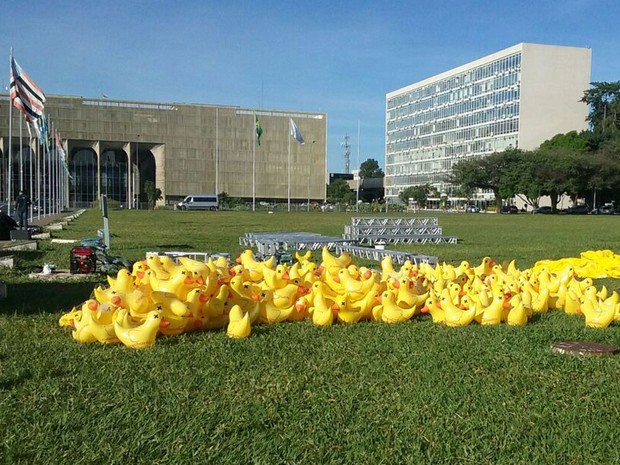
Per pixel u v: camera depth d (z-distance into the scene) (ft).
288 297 25.61
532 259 55.67
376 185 447.01
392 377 18.03
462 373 18.47
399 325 25.22
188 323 22.91
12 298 30.53
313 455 12.93
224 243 68.13
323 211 261.44
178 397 16.10
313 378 17.83
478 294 26.66
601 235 93.40
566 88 303.89
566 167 238.48
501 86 315.17
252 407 15.47
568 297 28.53
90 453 12.90
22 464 12.50
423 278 29.30
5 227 66.74
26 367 18.57
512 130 306.96
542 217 192.44
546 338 22.98
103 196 53.72
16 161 259.39
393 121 433.48
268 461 12.65
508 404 15.92
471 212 269.44
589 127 302.86
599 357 20.24
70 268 39.58
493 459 12.87
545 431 14.21
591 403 16.03
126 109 307.58
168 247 62.03
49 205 170.19
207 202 265.75
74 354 20.07
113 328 21.30
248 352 20.45
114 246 62.54
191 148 322.34
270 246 54.70
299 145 343.67
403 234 76.02
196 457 12.78
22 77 82.07
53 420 14.53
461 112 352.49
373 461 12.71
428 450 13.20
